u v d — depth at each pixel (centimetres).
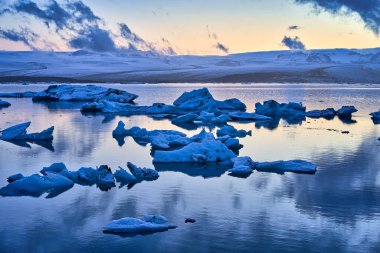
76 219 1185
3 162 1847
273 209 1261
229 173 1659
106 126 2998
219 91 8862
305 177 1602
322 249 1010
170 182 1538
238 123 3266
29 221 1171
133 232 1096
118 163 1836
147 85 13012
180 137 2250
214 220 1177
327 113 3784
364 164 1811
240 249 1006
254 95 7269
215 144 1908
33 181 1454
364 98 6316
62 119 3453
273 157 1964
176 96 6888
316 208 1270
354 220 1180
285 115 3809
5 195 1387
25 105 4919
